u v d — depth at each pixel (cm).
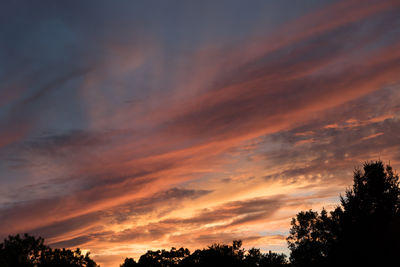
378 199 3462
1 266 4009
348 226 3409
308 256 5084
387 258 3078
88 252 4775
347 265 3228
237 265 5362
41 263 4256
